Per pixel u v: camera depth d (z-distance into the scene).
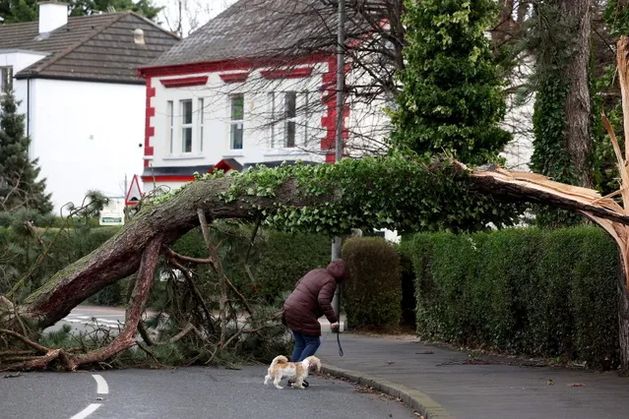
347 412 14.58
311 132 38.88
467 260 22.88
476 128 23.73
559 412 13.90
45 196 51.16
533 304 20.41
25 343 18.62
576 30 22.19
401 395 15.94
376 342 25.36
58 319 20.06
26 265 21.64
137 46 59.62
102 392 15.81
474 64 23.64
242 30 38.12
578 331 18.75
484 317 22.38
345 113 32.94
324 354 22.19
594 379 17.23
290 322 18.05
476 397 15.31
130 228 19.77
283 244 34.47
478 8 23.62
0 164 51.47
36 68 56.69
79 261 19.97
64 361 18.66
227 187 19.28
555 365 19.47
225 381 17.84
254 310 20.75
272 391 16.70
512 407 14.34
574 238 19.09
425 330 25.62
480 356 21.47
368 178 18.28
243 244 21.64
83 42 58.41
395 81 30.30
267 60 32.47
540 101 22.58
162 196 20.08
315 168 18.62
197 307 20.66
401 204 18.27
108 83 58.03
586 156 22.41
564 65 21.98
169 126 47.69
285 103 37.88
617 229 16.88
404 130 24.19
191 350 20.17
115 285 39.47
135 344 19.31
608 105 26.05
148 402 14.86
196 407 14.52
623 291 17.53
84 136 57.62
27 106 56.66
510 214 18.39
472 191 18.17
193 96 46.59
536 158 22.67
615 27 20.86
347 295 28.64
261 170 19.25
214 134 45.81
